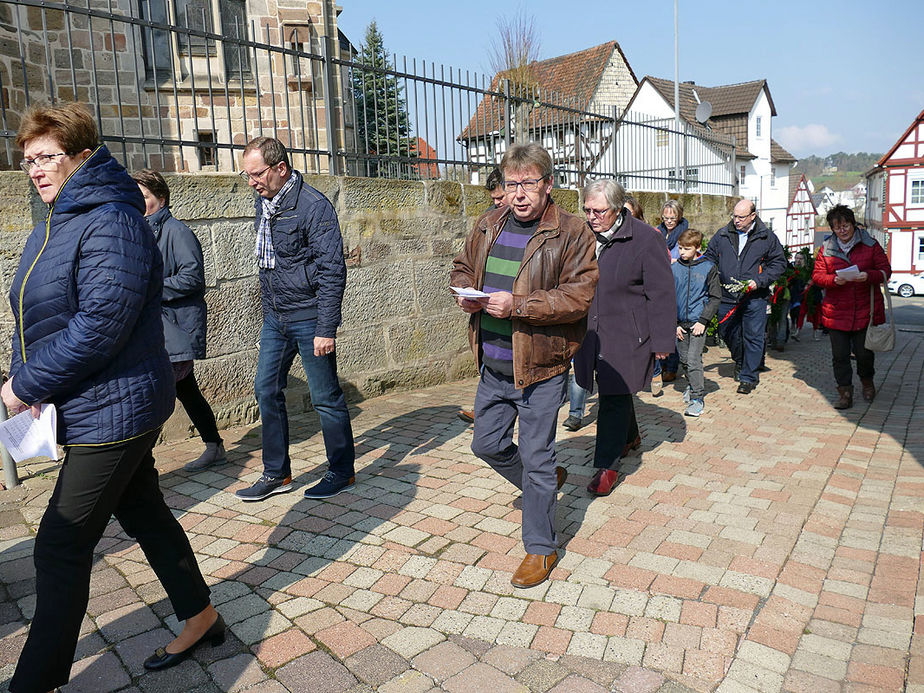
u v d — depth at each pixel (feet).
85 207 6.53
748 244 21.43
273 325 12.59
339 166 20.18
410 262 21.74
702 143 42.22
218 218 16.84
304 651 8.14
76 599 6.66
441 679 7.63
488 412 10.15
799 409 19.67
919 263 145.89
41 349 6.29
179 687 7.50
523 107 26.66
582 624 8.64
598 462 12.92
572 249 9.29
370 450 15.62
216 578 9.87
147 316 7.01
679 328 18.72
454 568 10.08
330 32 31.53
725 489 13.14
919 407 19.62
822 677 7.61
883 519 11.68
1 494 12.96
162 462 14.87
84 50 27.61
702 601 9.13
